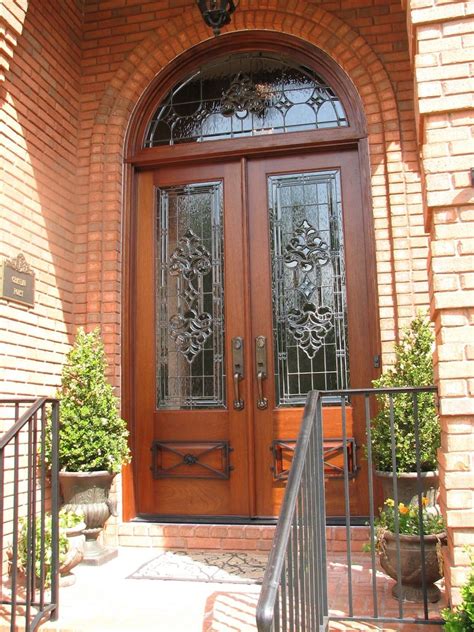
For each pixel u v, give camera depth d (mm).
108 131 4520
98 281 4336
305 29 4391
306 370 4211
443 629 2455
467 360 2506
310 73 4543
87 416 3803
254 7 4414
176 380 4375
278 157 4469
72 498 3705
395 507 2576
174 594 3094
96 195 4438
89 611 2869
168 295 4488
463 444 2475
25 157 3826
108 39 4625
